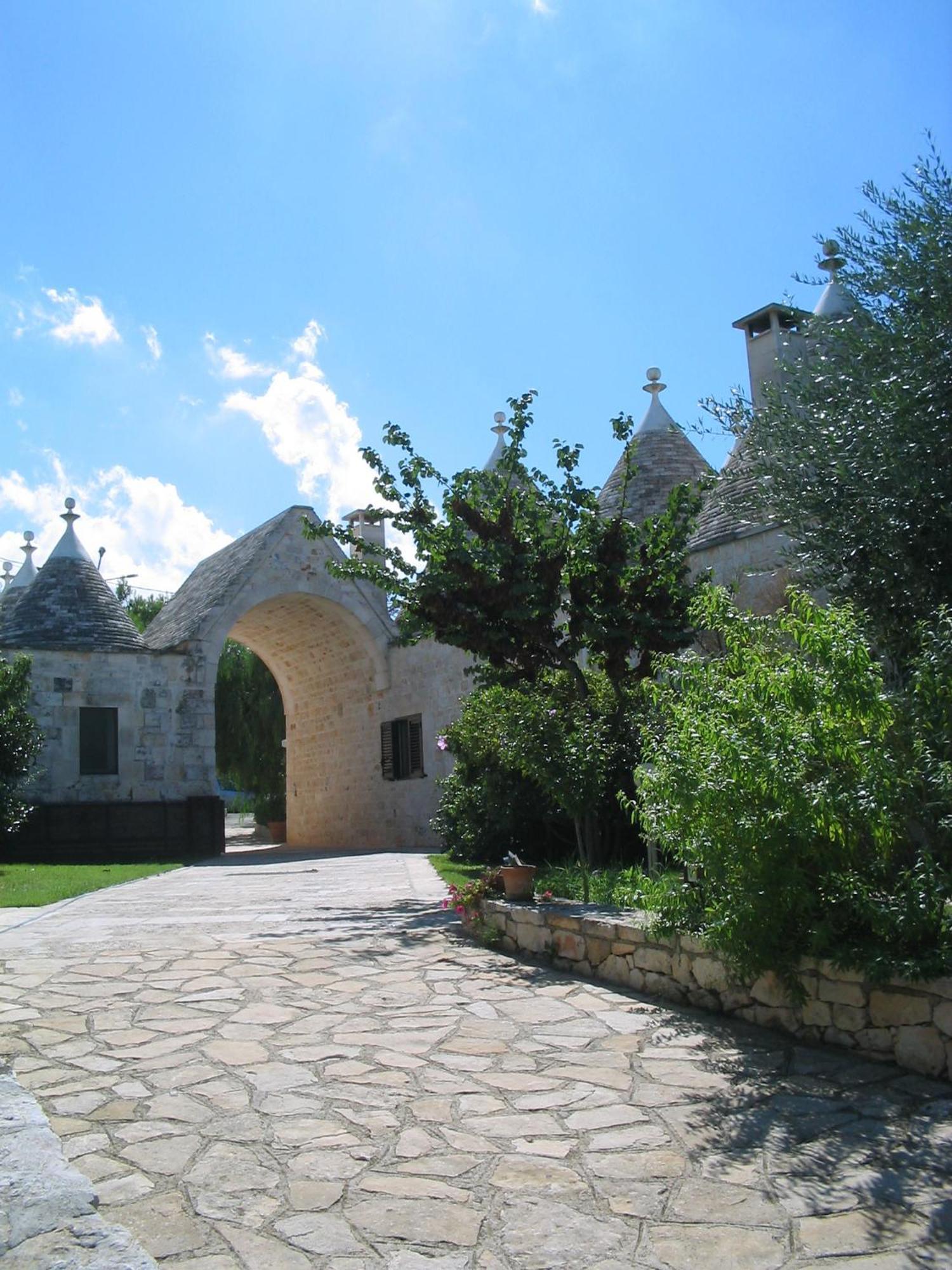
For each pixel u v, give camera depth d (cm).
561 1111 458
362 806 2598
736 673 621
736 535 1362
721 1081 492
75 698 2128
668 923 622
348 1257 328
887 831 511
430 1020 612
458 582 1141
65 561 2241
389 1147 418
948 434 685
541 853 1491
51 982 716
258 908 1103
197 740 2223
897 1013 500
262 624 2717
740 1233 344
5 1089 461
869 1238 338
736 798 547
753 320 1498
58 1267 293
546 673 1299
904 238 730
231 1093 484
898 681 720
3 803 1794
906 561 703
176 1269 320
